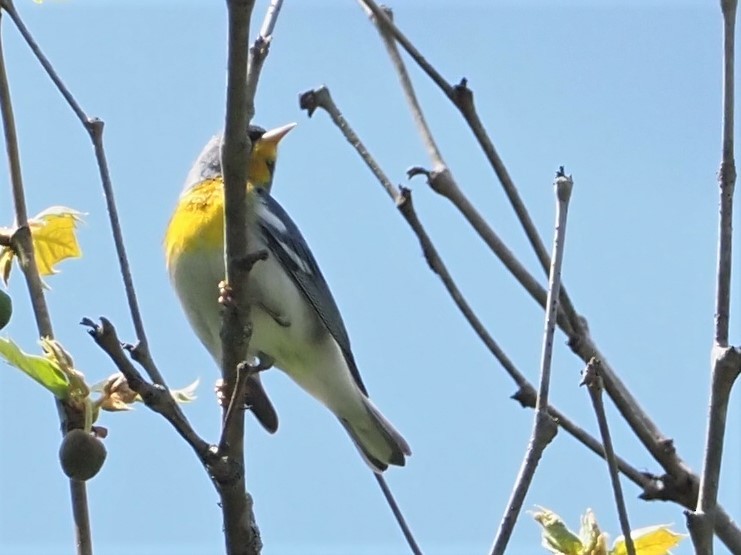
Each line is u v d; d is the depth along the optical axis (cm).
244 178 653
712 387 567
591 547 644
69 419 614
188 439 616
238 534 642
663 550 654
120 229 633
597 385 540
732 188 597
